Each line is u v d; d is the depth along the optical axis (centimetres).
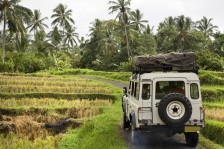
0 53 6384
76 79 4372
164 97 1102
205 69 4688
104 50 8006
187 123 1134
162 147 1207
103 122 1670
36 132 1820
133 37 7500
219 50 8262
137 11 8394
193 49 8088
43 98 2831
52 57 7550
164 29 9319
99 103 2641
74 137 1480
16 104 2530
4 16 5962
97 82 4125
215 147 1207
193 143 1200
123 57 7681
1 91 3044
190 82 1156
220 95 2878
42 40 8806
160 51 8525
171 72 1179
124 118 1543
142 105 1145
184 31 8031
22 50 7812
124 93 1627
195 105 1147
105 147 1109
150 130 1140
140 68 1205
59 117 2130
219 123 1443
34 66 6756
